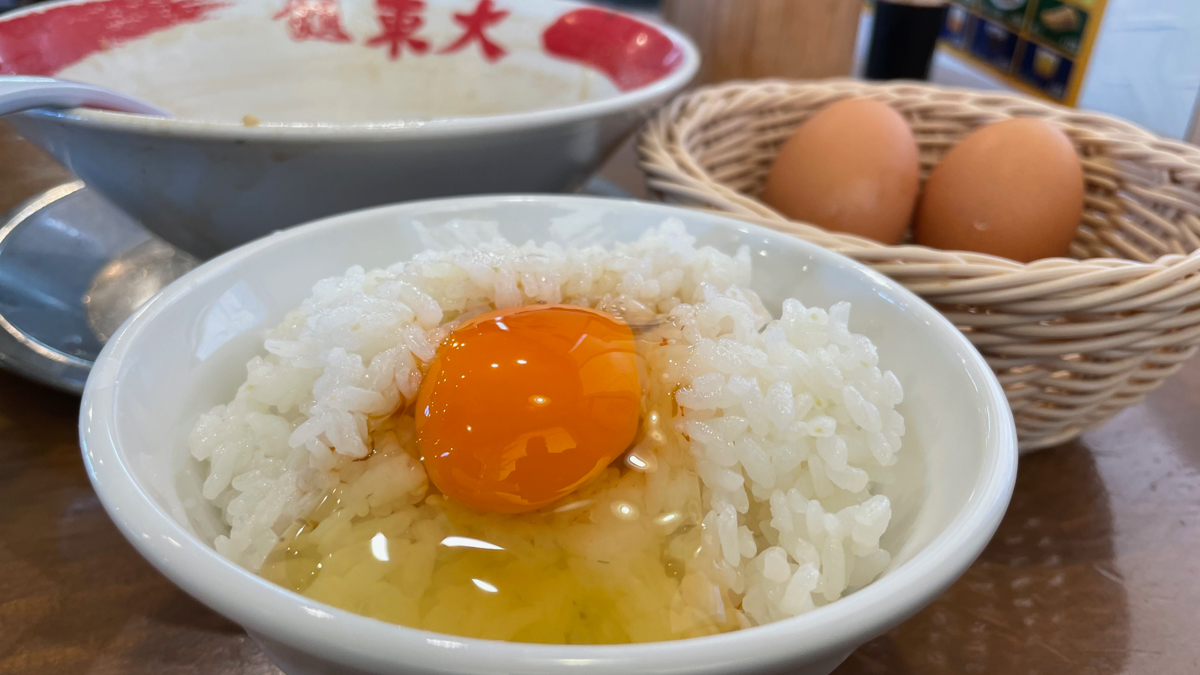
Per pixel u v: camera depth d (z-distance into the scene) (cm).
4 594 18
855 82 31
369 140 21
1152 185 26
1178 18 33
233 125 20
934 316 17
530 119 22
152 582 18
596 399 16
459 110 34
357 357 16
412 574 15
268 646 12
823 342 17
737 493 16
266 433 16
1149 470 22
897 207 26
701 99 29
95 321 23
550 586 15
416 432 16
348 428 15
